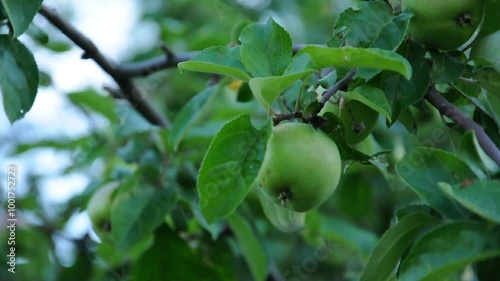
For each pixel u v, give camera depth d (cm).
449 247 102
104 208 138
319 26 195
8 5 116
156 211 135
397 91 110
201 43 161
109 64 141
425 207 109
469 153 108
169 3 198
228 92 157
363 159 110
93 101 162
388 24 111
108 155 157
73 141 161
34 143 162
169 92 178
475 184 102
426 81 111
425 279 102
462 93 114
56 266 155
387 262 108
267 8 190
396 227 107
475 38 112
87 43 138
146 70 142
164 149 141
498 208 101
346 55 105
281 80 104
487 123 114
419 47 112
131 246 133
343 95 108
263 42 109
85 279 154
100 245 151
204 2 190
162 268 141
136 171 137
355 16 111
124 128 141
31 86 122
